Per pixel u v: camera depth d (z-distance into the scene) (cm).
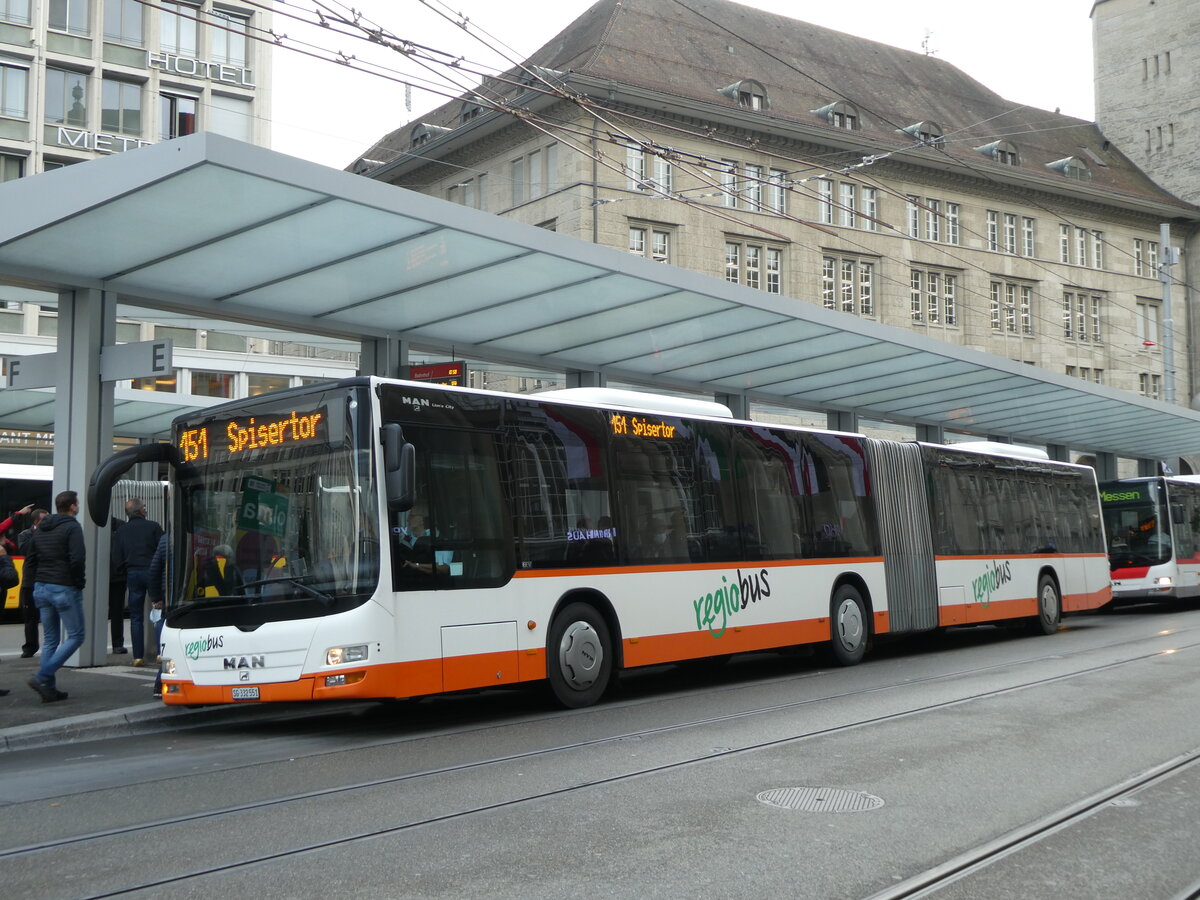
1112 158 6706
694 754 876
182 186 1198
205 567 1055
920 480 1775
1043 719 1034
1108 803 721
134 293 1491
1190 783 777
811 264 4959
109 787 794
